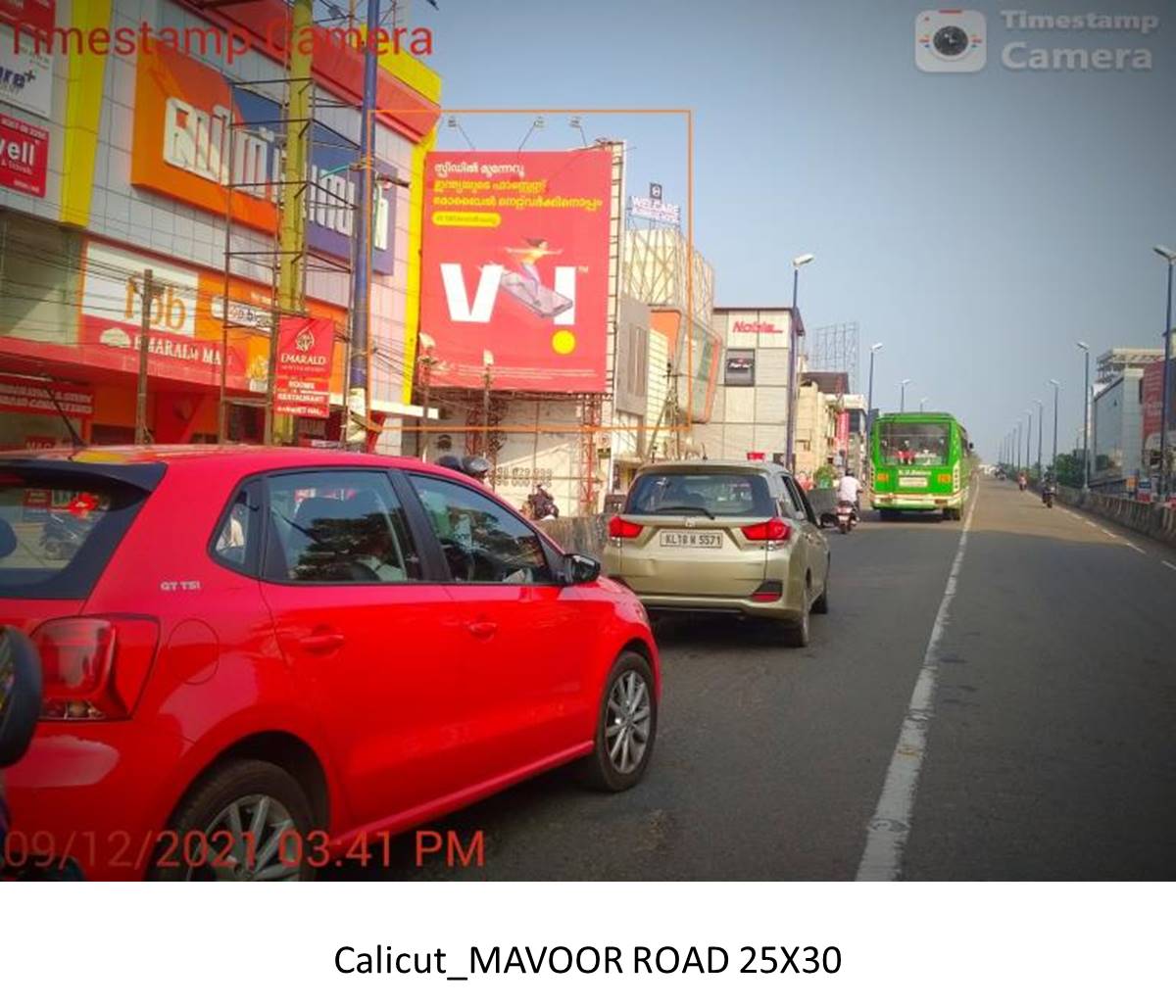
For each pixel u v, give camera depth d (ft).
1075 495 199.41
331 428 71.46
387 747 12.03
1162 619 41.45
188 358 54.80
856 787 18.24
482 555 14.79
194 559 10.27
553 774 18.72
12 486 10.64
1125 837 15.84
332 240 69.46
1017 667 30.09
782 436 201.36
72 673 8.91
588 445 98.27
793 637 32.55
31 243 47.98
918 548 80.07
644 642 18.43
